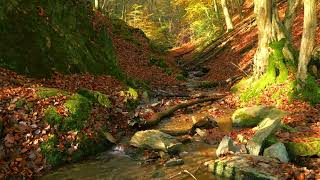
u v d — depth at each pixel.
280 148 8.23
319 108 11.67
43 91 10.32
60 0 16.09
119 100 13.77
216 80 24.09
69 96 10.51
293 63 14.58
